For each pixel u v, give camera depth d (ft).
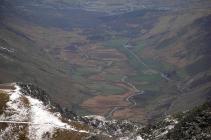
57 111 486.38
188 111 479.00
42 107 473.67
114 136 458.91
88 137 419.74
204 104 409.90
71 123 451.94
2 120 450.71
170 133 410.52
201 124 380.17
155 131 459.32
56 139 421.18
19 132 435.12
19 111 460.14
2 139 431.43
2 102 471.62
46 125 439.22
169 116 489.67
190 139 370.32
